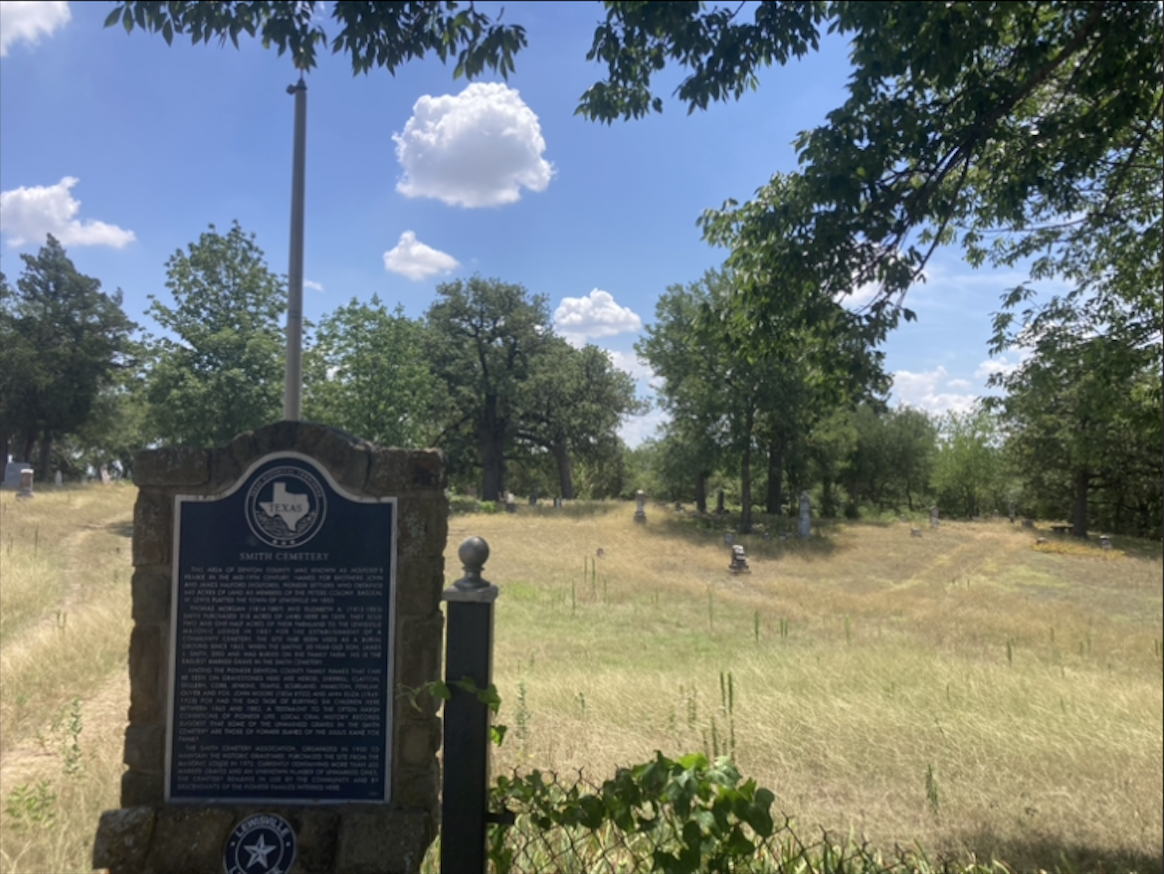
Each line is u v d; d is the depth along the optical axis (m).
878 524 40.31
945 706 8.38
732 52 4.46
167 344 26.78
